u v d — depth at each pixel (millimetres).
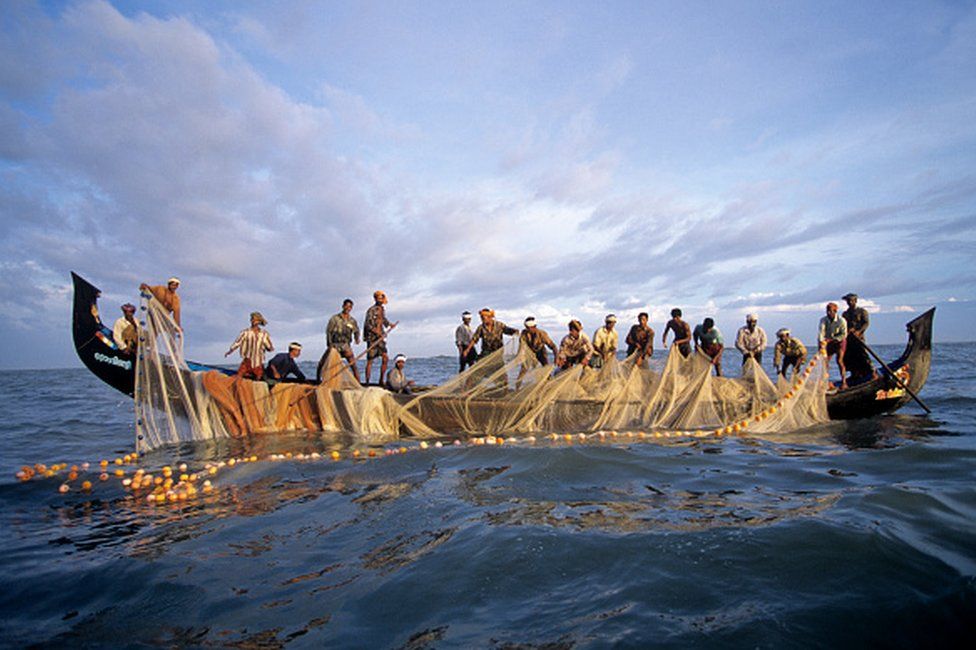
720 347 12602
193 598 3756
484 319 12023
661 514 4922
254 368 10758
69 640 3293
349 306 11602
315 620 3385
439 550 4270
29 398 21188
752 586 3477
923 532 4148
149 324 9852
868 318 11297
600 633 3029
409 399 10258
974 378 18656
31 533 5289
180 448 9469
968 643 2857
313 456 8195
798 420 9844
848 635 2941
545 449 7637
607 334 12297
